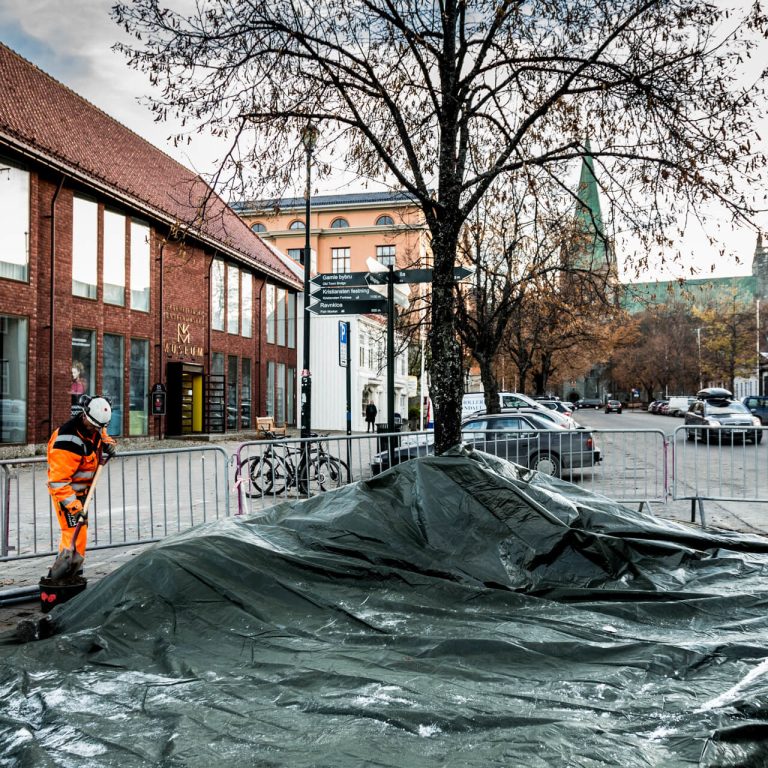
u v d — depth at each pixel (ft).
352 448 33.76
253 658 12.67
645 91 20.10
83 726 10.17
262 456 35.29
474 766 8.41
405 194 27.40
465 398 61.77
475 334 61.87
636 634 13.58
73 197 68.33
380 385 147.84
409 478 18.30
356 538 16.97
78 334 69.36
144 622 14.05
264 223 201.05
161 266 83.30
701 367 238.89
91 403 18.38
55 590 17.47
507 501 17.40
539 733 9.25
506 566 16.33
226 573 15.23
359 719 9.95
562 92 20.59
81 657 13.05
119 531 28.89
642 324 282.36
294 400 130.11
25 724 10.29
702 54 20.04
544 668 11.91
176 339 86.99
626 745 8.87
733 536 19.11
